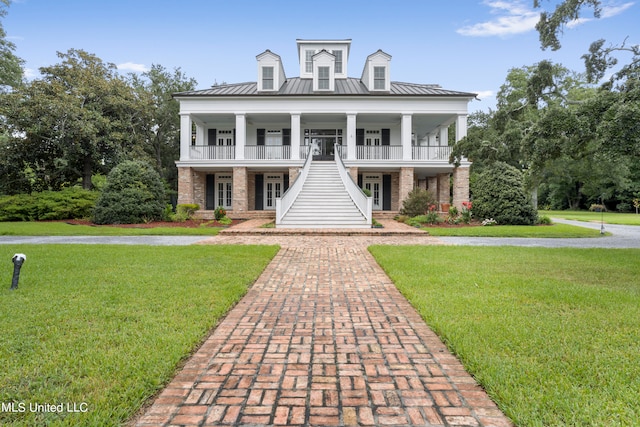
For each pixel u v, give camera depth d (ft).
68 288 19.52
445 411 8.97
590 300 17.44
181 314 15.52
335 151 75.15
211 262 27.25
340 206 58.34
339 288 21.13
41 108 74.74
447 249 34.40
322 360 11.80
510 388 9.67
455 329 13.78
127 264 26.30
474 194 68.13
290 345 13.03
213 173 85.10
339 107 73.41
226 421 8.55
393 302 18.31
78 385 9.79
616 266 26.32
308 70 90.17
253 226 54.54
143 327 14.01
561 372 10.48
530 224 64.39
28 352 11.78
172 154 111.75
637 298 17.94
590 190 144.97
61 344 12.42
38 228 53.88
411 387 10.12
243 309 17.17
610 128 23.39
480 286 20.26
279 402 9.35
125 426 8.39
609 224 73.51
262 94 73.51
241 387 10.09
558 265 26.55
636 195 134.72
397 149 78.74
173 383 10.29
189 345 12.39
